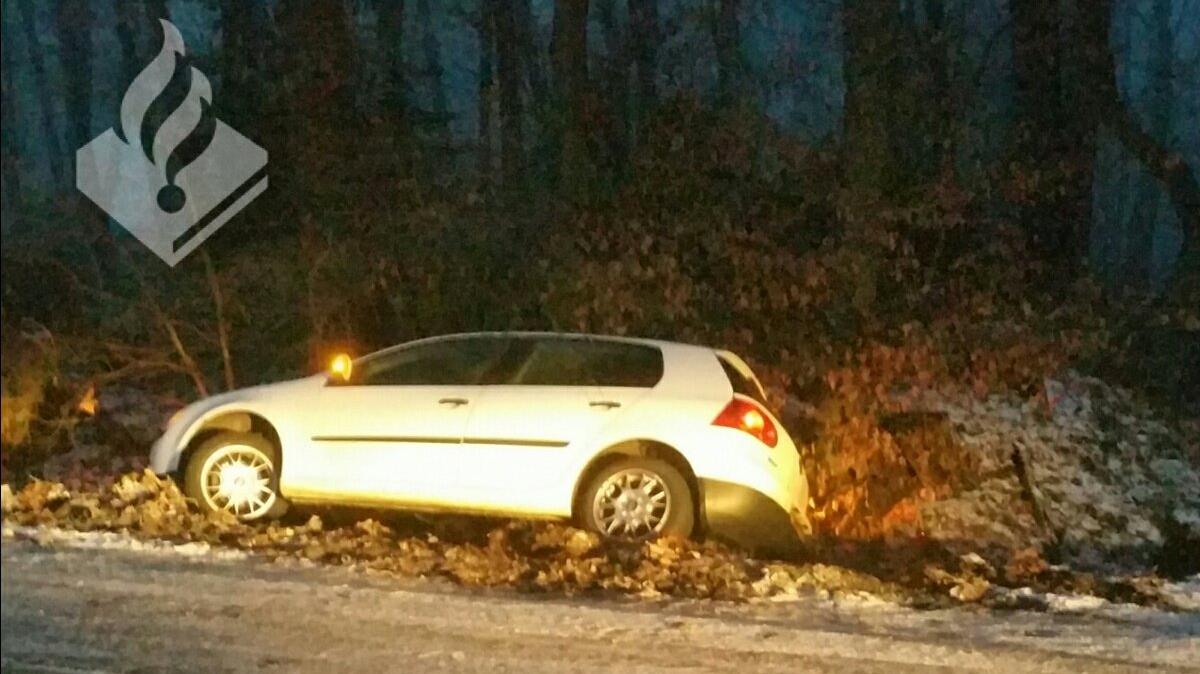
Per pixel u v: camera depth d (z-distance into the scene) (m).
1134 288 15.88
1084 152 15.45
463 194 13.41
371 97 14.12
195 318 13.05
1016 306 13.72
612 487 8.89
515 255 13.09
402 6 18.94
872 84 13.38
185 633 6.69
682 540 8.62
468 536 9.10
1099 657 6.98
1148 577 9.52
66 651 6.38
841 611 7.66
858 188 12.98
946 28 14.62
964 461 12.37
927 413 12.74
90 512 8.91
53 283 13.10
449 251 13.02
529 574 7.93
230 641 6.61
